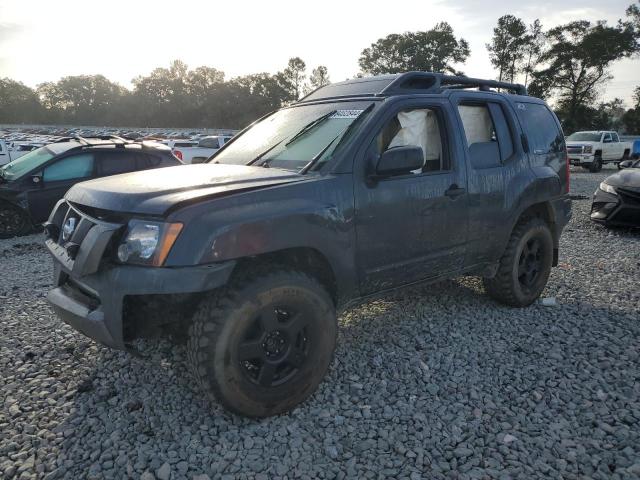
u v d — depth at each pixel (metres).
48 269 6.46
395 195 3.41
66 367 3.59
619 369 3.54
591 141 23.38
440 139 3.85
